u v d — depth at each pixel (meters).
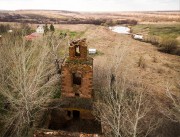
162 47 69.25
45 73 26.27
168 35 97.31
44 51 26.97
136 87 33.88
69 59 14.92
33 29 63.81
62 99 15.43
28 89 19.67
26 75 21.41
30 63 26.36
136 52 62.38
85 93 15.28
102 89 27.94
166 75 44.38
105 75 31.89
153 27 131.12
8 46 28.27
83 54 14.72
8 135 19.66
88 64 14.57
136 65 48.28
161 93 34.00
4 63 25.08
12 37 34.22
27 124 19.27
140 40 86.31
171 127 23.53
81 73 14.67
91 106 15.12
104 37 83.81
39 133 12.94
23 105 19.69
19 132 19.12
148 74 43.41
